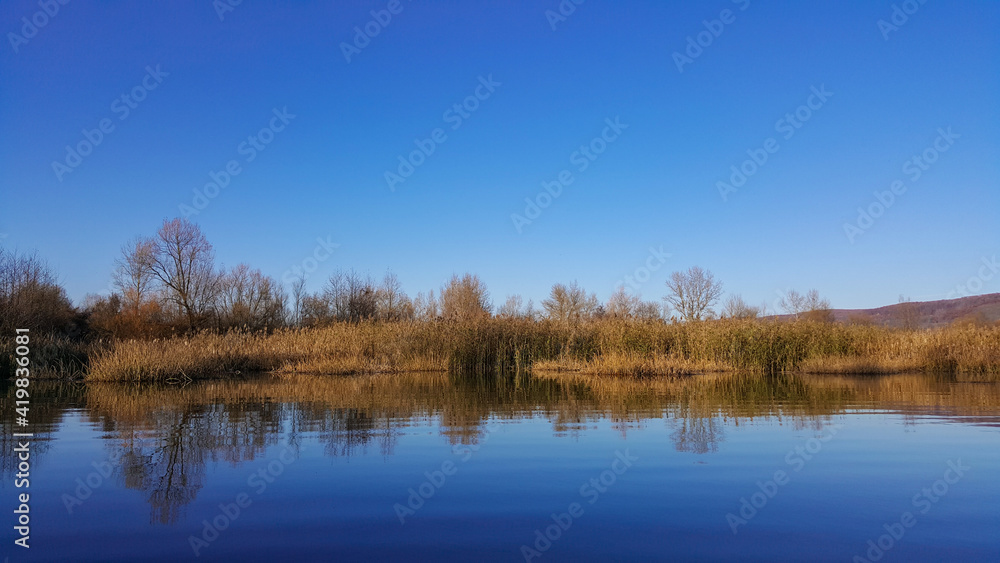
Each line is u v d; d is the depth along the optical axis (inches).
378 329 1076.5
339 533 202.5
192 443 346.0
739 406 504.1
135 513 222.2
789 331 974.4
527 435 371.2
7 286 1091.9
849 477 271.9
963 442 348.5
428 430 388.8
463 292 1787.6
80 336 1371.8
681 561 179.9
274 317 1745.8
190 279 1534.2
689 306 1782.7
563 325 1066.7
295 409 487.2
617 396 583.8
